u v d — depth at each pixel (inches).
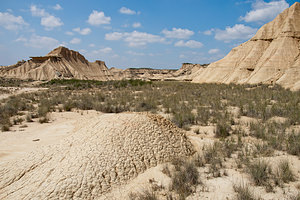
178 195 153.1
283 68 1011.9
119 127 217.2
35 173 180.4
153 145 210.5
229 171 183.9
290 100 521.7
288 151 216.5
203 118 379.6
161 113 465.7
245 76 1154.0
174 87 1031.0
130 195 155.9
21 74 2728.8
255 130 295.4
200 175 180.4
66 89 1223.5
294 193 146.4
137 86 1153.4
